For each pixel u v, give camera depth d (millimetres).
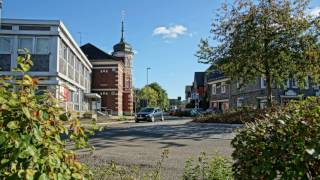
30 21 28172
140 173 8422
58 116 3115
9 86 3031
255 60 27688
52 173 2848
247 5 28031
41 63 28375
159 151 13742
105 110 54469
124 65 63781
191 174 7148
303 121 3914
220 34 29109
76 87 41500
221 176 6227
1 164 2695
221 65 29531
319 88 42062
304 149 3713
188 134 20531
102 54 56750
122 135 20141
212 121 29844
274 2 27141
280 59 27422
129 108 63344
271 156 3869
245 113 28094
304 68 27484
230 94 58719
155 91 102812
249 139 4152
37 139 2781
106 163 10320
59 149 3039
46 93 3207
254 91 49062
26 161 2754
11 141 2676
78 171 3229
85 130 3432
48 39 28656
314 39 26984
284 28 26922
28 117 2736
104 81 55750
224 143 16328
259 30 27141
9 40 28094
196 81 83500
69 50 35344
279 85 30891
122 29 70812
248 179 4062
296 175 3709
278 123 4066
